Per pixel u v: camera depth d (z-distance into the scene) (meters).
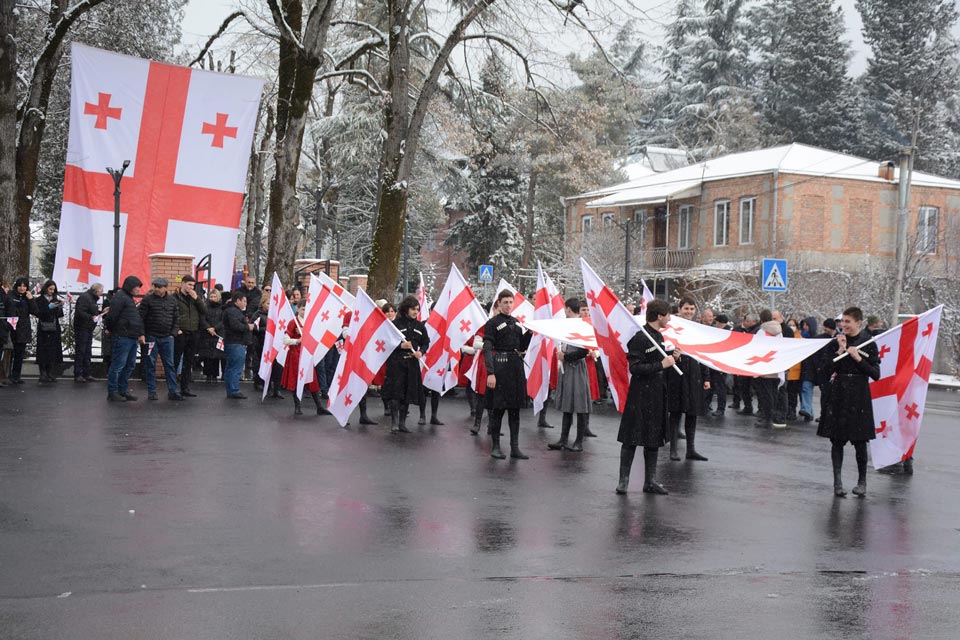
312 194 44.44
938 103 66.12
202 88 24.78
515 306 17.83
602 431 15.47
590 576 6.94
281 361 16.69
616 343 10.77
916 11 66.38
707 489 10.59
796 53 65.38
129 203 24.36
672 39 69.19
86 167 24.09
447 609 6.04
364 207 55.56
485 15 26.12
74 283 24.08
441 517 8.70
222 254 25.12
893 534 8.63
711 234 42.69
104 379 21.30
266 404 17.50
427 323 15.95
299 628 5.58
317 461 11.48
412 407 18.41
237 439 12.98
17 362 19.81
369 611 5.95
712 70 67.19
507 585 6.64
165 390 19.50
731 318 35.00
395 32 24.20
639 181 48.81
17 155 25.91
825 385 10.84
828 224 39.78
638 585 6.73
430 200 55.84
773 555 7.73
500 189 57.88
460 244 60.97
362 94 38.41
